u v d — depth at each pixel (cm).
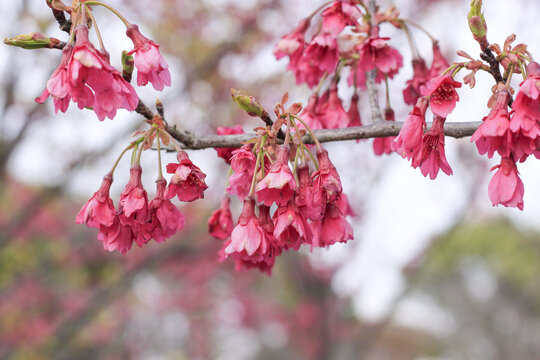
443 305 2491
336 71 245
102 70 146
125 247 175
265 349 1700
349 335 1163
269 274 227
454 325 2488
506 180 162
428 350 2452
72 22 156
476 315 2392
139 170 174
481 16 167
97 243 934
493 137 163
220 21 732
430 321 2533
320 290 1138
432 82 168
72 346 970
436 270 1703
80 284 947
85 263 950
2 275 844
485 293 2369
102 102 147
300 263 1125
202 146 205
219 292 1259
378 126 207
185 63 754
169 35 734
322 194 167
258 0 719
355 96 256
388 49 229
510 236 1727
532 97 148
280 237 163
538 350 2173
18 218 702
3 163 649
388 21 260
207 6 713
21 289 883
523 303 2245
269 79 760
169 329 1278
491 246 1745
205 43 738
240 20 721
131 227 176
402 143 170
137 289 1137
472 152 915
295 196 167
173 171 175
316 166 172
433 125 170
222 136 208
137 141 182
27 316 885
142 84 173
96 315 900
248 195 168
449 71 179
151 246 942
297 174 172
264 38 734
